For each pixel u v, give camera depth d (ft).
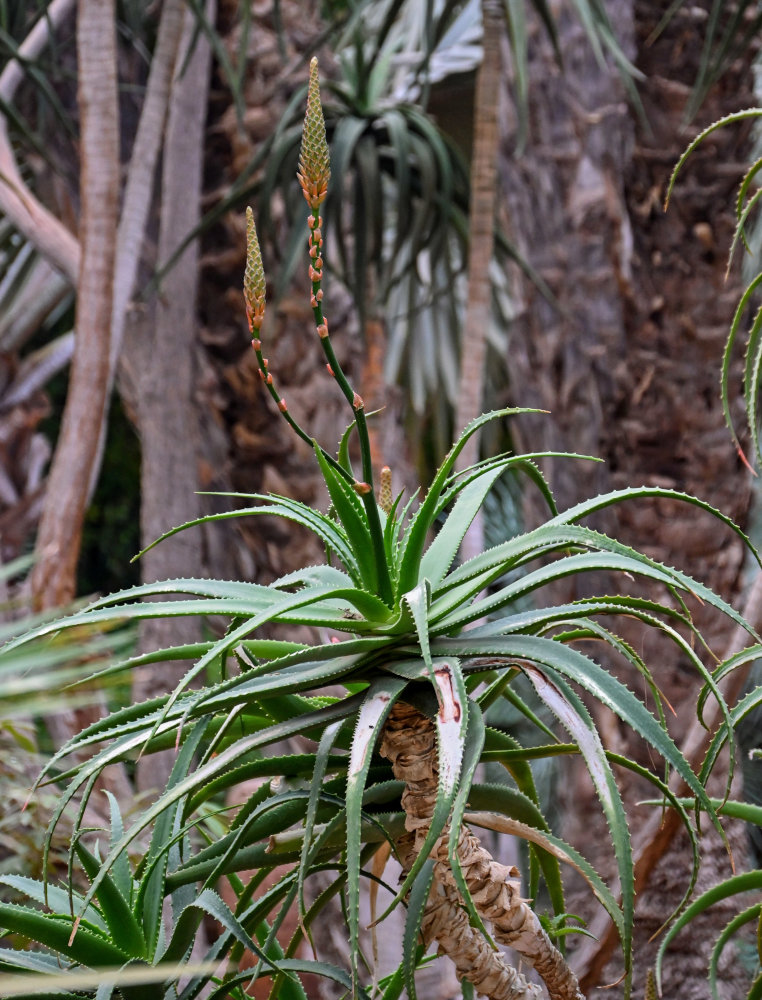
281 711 5.39
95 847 5.77
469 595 5.09
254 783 8.57
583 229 13.92
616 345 13.70
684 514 13.12
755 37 14.23
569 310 13.84
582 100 14.10
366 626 5.09
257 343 4.87
